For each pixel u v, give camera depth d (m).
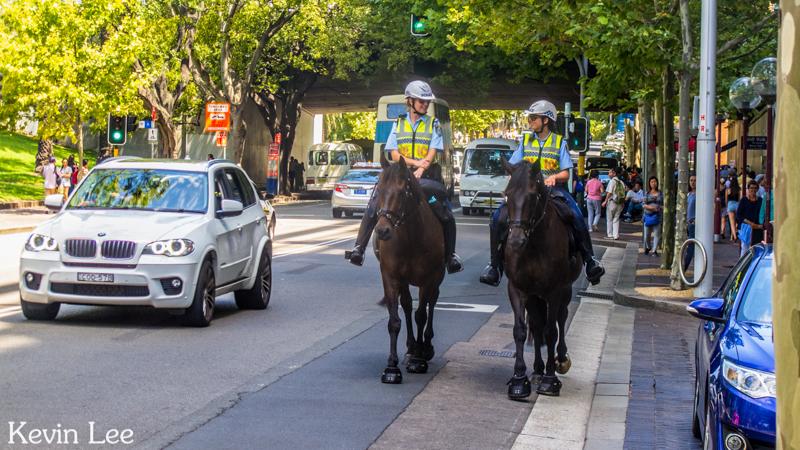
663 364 10.65
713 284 18.88
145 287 11.46
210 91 45.22
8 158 53.06
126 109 37.50
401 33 47.75
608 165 57.12
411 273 9.16
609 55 17.67
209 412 7.59
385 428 7.31
